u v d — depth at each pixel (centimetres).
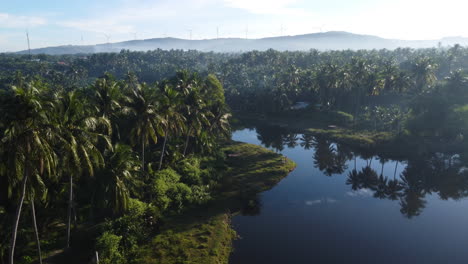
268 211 4822
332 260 3581
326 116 11888
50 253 3247
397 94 12812
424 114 8762
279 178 6200
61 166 2995
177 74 7262
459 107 8419
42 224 3588
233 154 7481
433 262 3600
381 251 3803
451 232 4303
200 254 3438
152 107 4422
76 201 3947
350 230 4316
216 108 6988
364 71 11156
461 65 16312
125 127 4531
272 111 13212
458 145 8275
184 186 4672
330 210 4931
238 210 4788
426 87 11438
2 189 3134
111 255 3122
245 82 17288
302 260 3559
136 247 3428
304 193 5588
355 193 5662
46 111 2478
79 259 3170
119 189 3397
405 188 5988
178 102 5166
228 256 3569
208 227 4047
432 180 6444
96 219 3909
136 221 3603
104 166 3194
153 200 4262
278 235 4112
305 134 10525
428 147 8306
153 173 4825
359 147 8794
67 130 2683
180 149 6388
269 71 19862
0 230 3031
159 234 3781
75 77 18225
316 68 16275
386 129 9962
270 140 9794
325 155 8112
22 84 2650
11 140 2353
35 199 3023
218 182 5650
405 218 4719
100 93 4375
